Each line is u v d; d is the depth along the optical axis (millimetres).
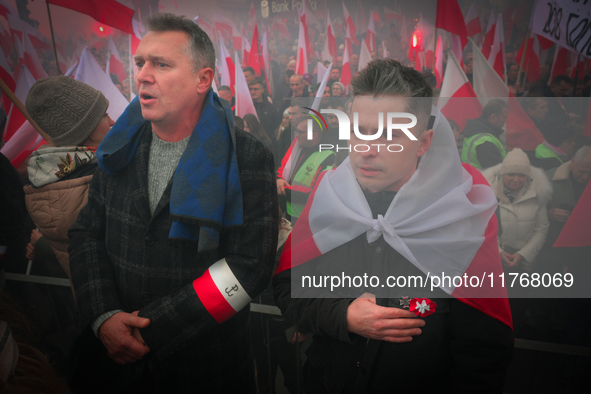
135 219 958
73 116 1148
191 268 937
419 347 814
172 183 910
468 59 5109
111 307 927
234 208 894
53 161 1159
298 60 5414
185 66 867
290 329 1530
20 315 583
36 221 1217
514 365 1681
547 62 4379
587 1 2092
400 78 743
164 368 965
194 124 947
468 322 793
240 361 1041
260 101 3543
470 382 802
